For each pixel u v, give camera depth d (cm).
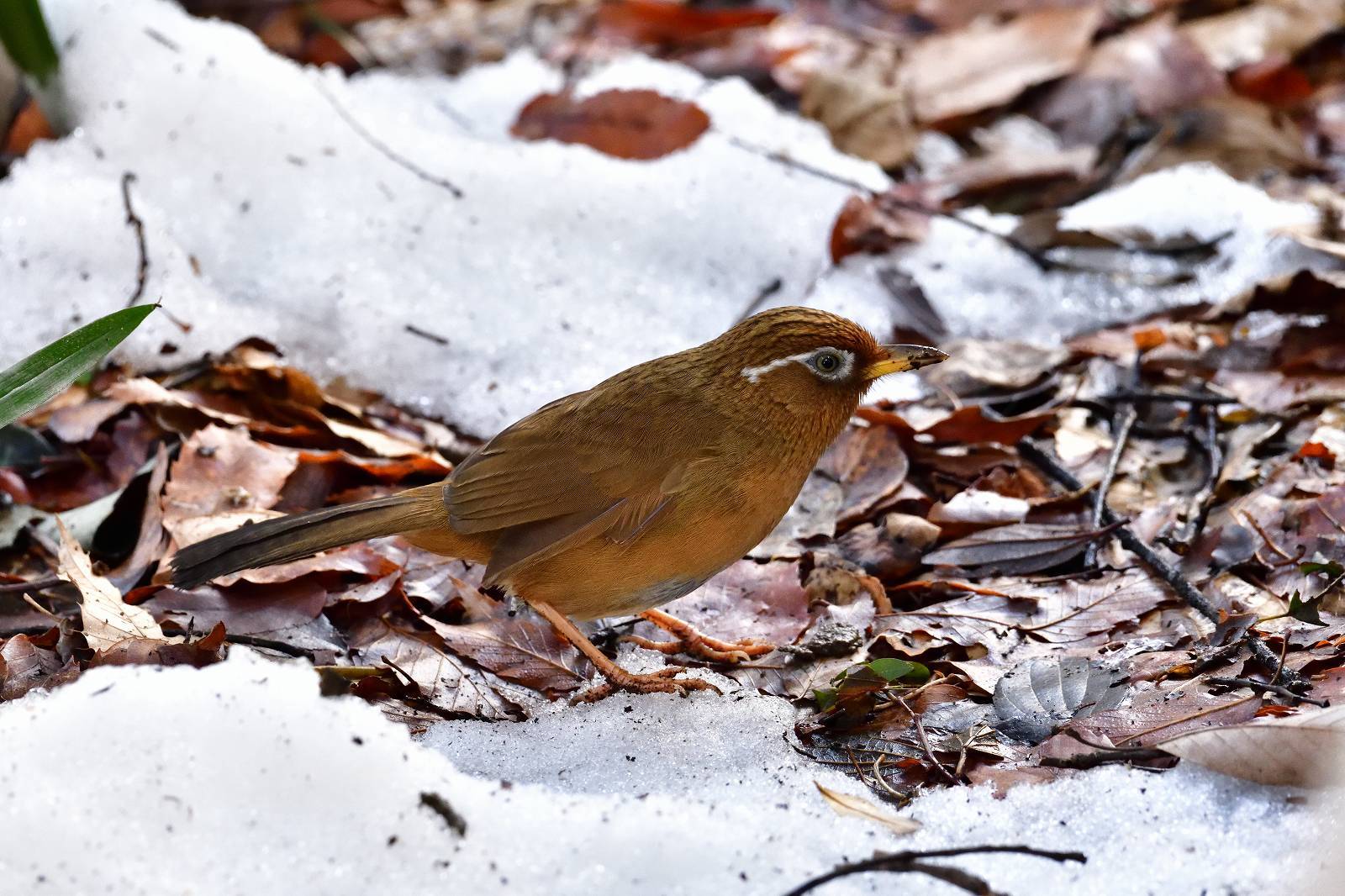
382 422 1182
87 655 880
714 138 1452
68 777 663
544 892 643
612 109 1464
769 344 849
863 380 873
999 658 889
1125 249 1372
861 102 1575
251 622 932
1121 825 697
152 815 653
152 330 1228
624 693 876
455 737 829
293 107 1401
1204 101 1585
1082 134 1593
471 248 1333
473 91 1639
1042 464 1083
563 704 871
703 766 789
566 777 779
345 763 674
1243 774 707
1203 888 643
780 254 1368
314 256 1319
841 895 643
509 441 877
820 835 685
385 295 1284
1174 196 1405
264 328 1250
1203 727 762
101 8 1433
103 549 1058
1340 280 1203
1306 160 1510
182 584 862
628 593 877
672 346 1263
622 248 1355
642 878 651
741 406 850
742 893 643
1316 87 1667
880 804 738
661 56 1781
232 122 1382
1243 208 1390
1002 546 997
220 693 691
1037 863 666
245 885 634
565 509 854
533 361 1240
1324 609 895
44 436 1154
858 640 909
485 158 1403
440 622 966
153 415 1132
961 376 1211
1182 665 848
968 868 662
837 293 1332
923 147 1602
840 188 1423
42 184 1323
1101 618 920
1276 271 1326
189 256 1298
